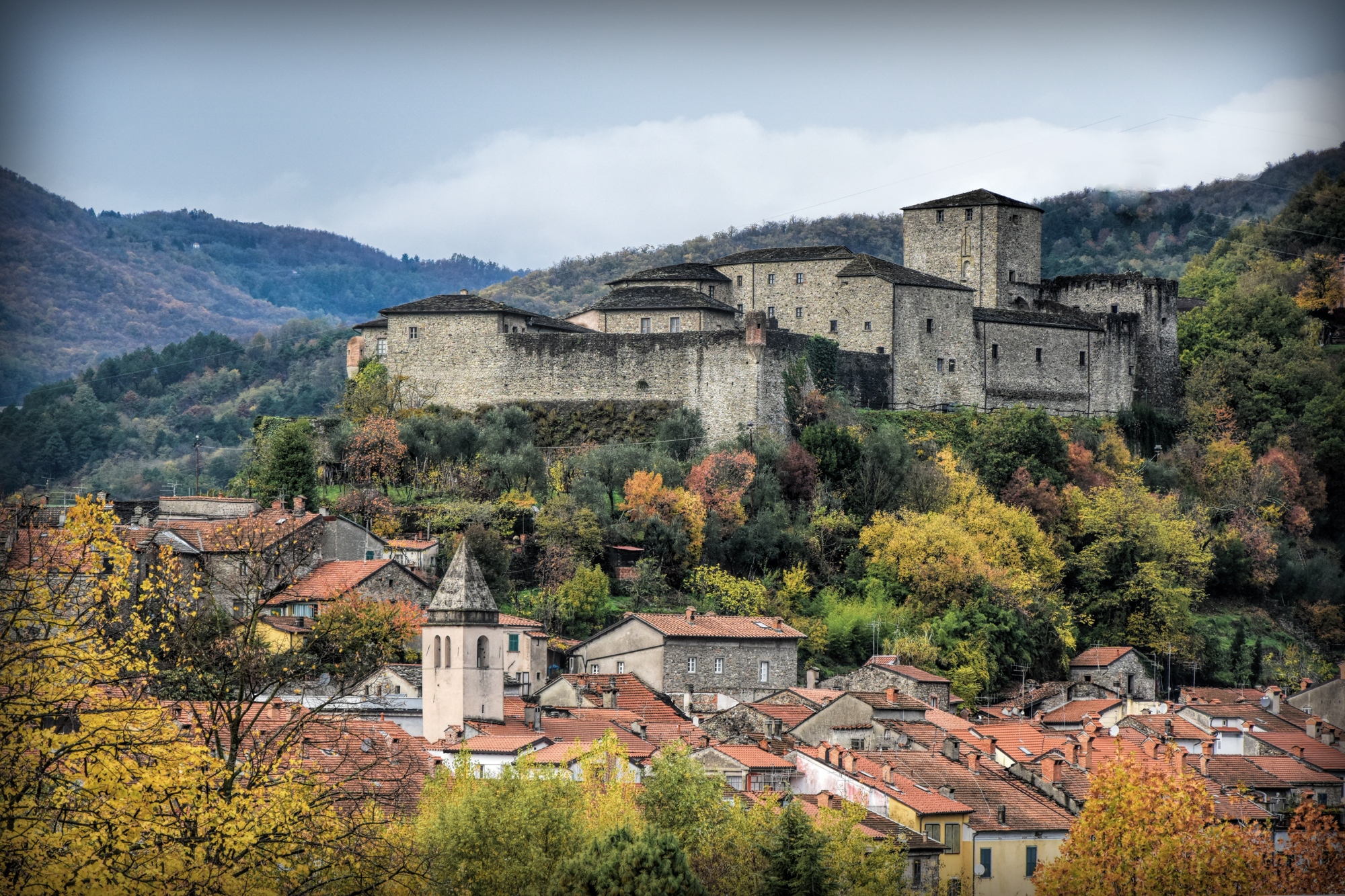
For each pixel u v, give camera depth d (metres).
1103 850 99.62
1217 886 96.31
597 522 174.25
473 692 121.88
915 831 110.50
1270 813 123.81
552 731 123.81
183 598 75.38
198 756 63.31
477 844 84.81
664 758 101.62
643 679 152.00
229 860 61.69
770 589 175.50
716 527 178.75
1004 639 173.38
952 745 126.44
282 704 76.94
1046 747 131.12
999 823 113.88
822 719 134.50
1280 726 155.75
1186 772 120.50
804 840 92.38
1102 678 176.75
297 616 132.12
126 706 62.44
